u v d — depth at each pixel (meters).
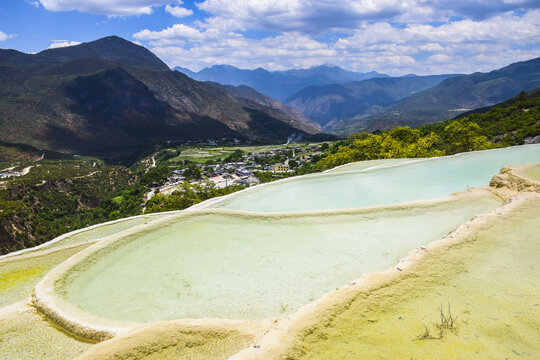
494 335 5.00
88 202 129.25
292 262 10.79
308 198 21.52
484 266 7.45
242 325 6.22
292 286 9.35
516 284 6.61
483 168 28.41
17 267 15.20
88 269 10.87
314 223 14.15
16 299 12.40
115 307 8.78
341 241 12.26
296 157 191.62
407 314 5.60
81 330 7.47
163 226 13.91
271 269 10.39
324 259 10.87
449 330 5.12
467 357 4.51
